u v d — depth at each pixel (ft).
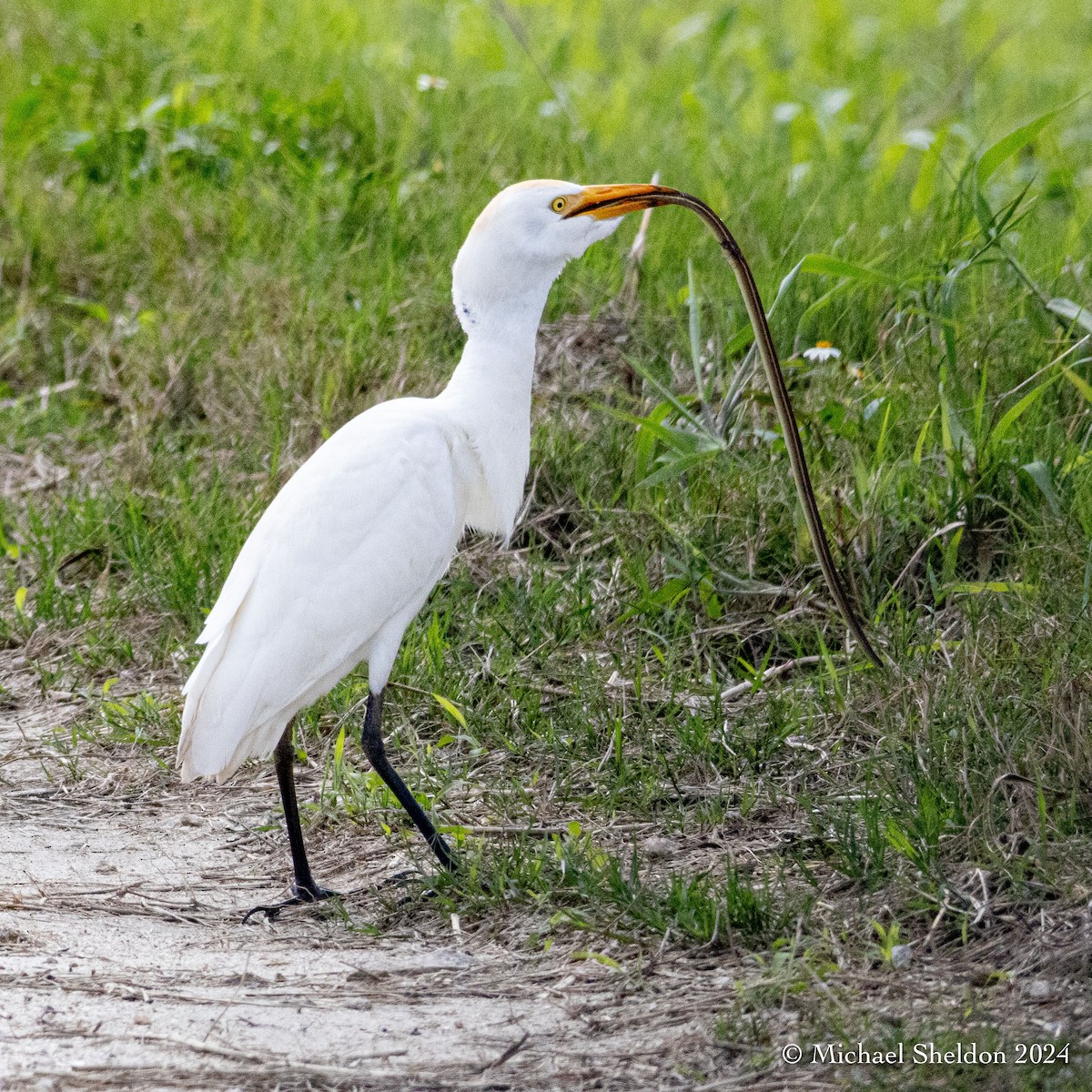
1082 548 27.25
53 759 27.27
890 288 38.45
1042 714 22.91
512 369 24.31
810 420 32.40
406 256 44.96
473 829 23.56
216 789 26.37
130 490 35.68
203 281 43.93
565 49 63.41
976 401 31.99
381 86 56.18
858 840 21.70
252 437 37.70
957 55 70.28
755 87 61.62
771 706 26.30
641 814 24.00
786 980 17.85
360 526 22.41
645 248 42.68
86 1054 16.75
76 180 50.31
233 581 22.50
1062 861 20.04
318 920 21.53
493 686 28.19
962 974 18.25
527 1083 16.26
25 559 35.29
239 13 65.41
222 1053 16.88
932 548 30.32
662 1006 18.04
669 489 32.83
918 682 25.00
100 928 20.81
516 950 20.08
